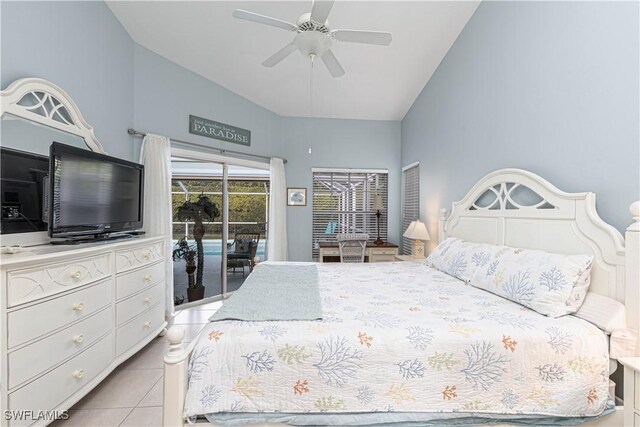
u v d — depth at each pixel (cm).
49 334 151
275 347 122
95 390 198
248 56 339
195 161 382
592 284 160
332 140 484
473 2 276
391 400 123
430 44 328
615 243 148
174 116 343
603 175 162
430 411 123
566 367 129
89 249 178
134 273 229
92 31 250
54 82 211
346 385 122
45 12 203
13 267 133
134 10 275
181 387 116
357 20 292
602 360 131
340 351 123
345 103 444
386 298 181
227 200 409
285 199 466
